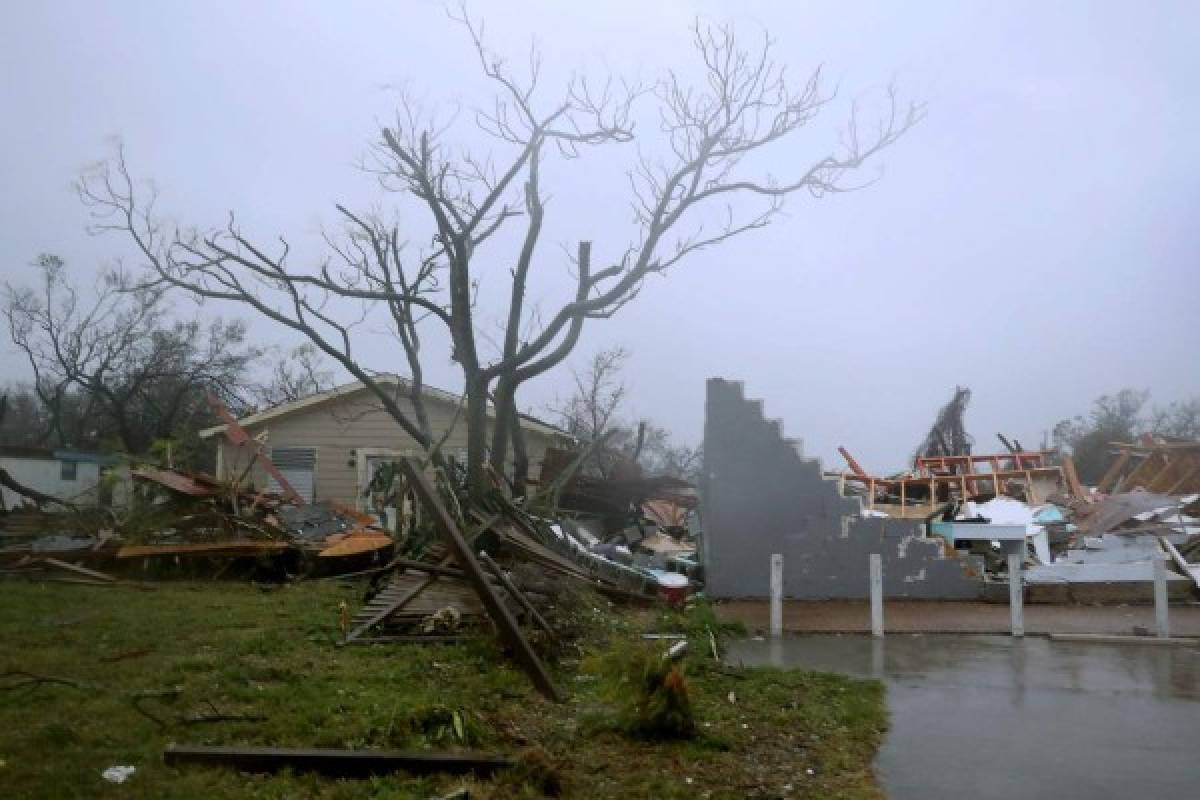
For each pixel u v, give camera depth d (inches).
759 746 287.7
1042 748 296.4
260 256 768.9
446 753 252.5
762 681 368.5
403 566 457.7
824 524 626.2
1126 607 590.2
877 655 453.4
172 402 1631.4
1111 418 2202.3
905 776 269.1
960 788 259.9
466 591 422.9
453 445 1090.1
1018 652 462.3
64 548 648.4
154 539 642.2
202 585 604.1
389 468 757.3
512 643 346.6
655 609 534.6
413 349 811.4
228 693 304.5
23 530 718.5
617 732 286.8
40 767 233.1
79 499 1193.4
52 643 381.7
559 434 1104.2
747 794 247.3
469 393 706.2
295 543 655.8
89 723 269.1
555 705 316.5
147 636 398.9
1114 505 750.5
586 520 819.4
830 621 549.6
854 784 260.5
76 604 494.3
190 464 1091.3
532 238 740.0
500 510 600.7
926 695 367.6
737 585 629.0
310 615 459.2
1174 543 685.9
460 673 346.6
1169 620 546.0
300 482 1091.9
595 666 300.8
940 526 671.1
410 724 273.0
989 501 783.1
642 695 285.9
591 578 551.2
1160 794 255.9
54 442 2068.2
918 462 884.0
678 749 276.2
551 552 567.2
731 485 638.5
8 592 534.3
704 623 485.7
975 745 299.1
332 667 348.8
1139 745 299.9
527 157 749.9
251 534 652.7
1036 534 697.6
